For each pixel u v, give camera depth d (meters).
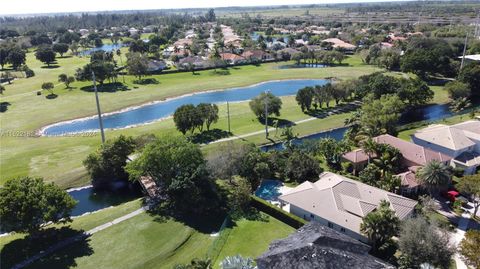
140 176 68.31
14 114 121.44
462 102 120.88
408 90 116.75
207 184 65.00
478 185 57.56
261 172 70.38
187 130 99.69
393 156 72.62
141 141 81.44
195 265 45.31
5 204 50.00
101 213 63.12
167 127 108.00
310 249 36.97
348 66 196.50
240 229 58.19
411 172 68.56
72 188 74.06
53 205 52.66
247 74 181.50
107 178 75.12
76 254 51.94
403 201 58.00
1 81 170.25
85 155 87.06
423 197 61.19
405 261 45.88
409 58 157.25
